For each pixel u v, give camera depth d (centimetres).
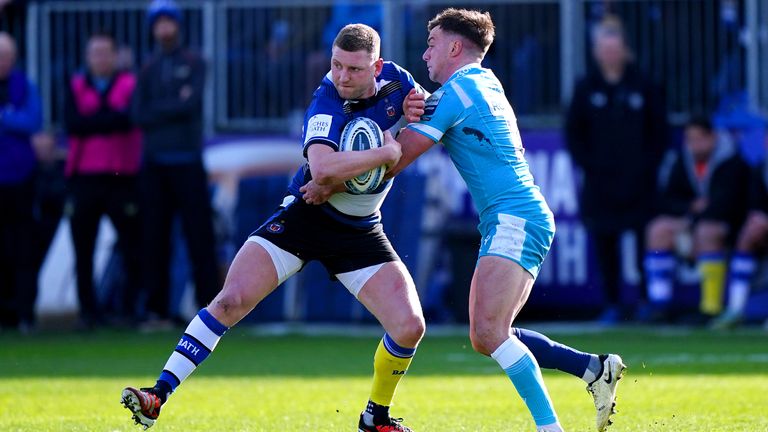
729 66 5450
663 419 2422
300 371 3578
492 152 2053
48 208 5278
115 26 5659
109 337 4834
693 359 3791
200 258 5000
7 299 5278
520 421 2427
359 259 2125
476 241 5138
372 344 4531
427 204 5216
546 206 2070
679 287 5203
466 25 2134
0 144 4922
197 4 5622
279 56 5594
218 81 5612
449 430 2294
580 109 5044
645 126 5038
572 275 5269
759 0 5419
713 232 5059
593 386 2139
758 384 3061
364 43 2027
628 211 5038
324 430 2309
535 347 2136
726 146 5144
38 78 5672
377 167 2044
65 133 5269
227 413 2589
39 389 3103
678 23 5469
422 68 5431
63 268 5250
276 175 5325
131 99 4947
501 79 5534
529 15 5506
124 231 5112
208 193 5016
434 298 5200
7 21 5678
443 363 3825
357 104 2094
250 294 2095
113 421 2438
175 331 5069
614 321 5106
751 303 5100
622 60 5031
